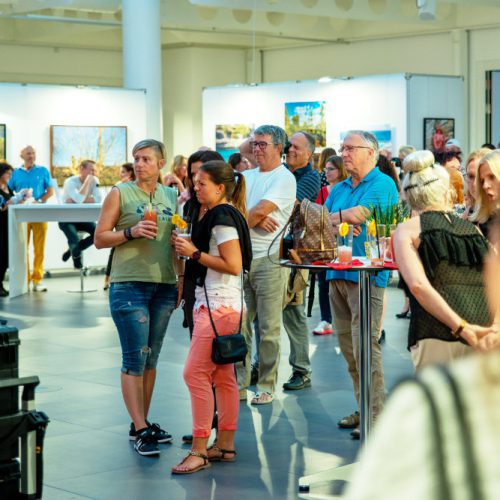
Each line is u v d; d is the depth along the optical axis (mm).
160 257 4938
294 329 6633
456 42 19578
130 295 4918
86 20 18547
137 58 16750
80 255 12805
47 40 20938
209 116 17156
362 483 726
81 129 15703
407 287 3688
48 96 15430
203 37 21750
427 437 714
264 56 22641
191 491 4344
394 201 5246
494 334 3500
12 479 3477
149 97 16719
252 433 5414
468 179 5375
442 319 3535
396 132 15125
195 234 4609
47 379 7020
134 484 4453
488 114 19562
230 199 4715
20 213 12195
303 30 20344
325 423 5641
